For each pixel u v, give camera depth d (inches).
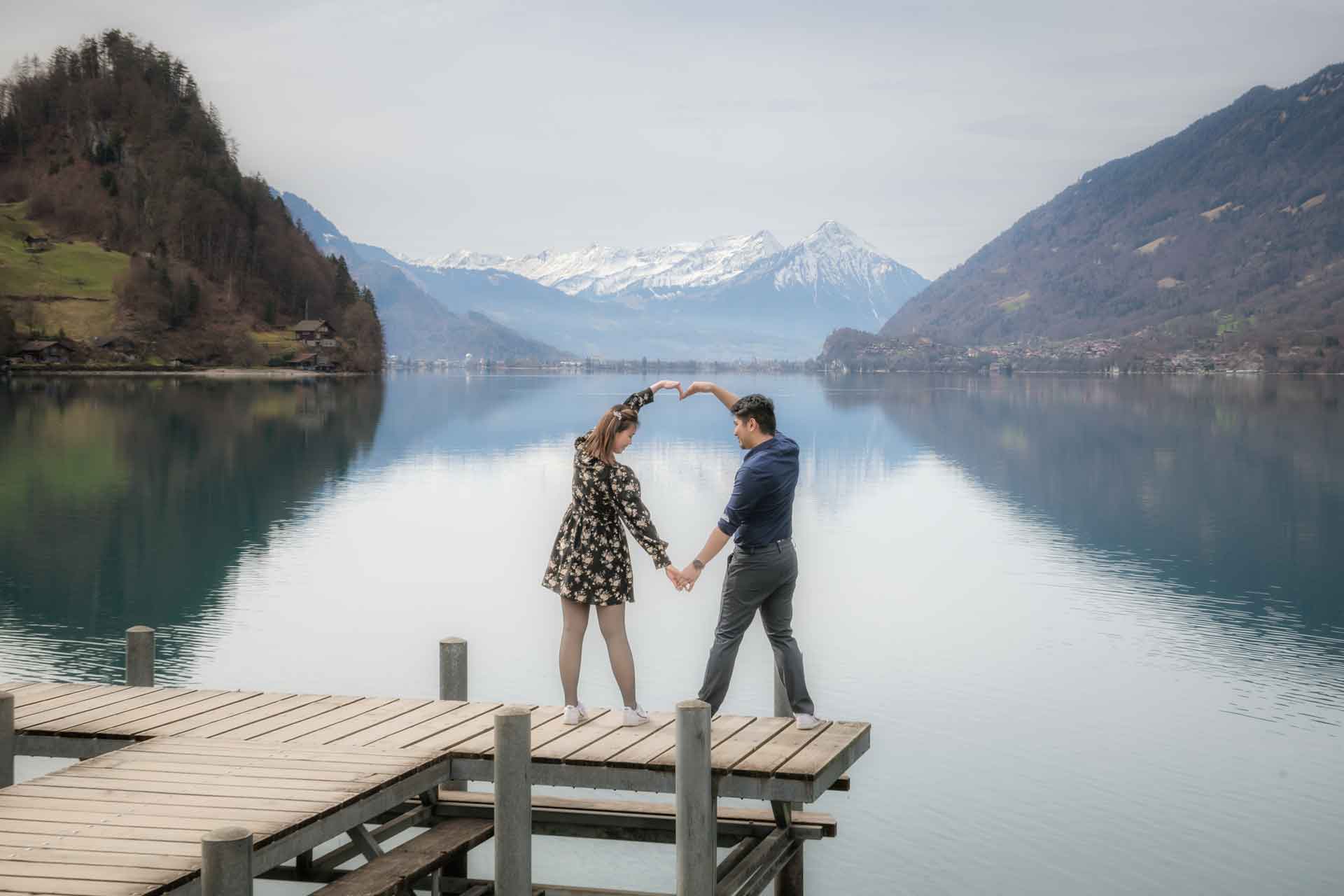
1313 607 864.3
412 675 644.1
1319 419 3572.8
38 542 1110.4
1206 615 833.5
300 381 7170.3
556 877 401.7
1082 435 2903.5
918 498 1556.3
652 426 2970.0
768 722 326.3
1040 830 439.2
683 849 268.5
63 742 315.9
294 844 245.4
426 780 288.0
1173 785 489.1
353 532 1192.8
